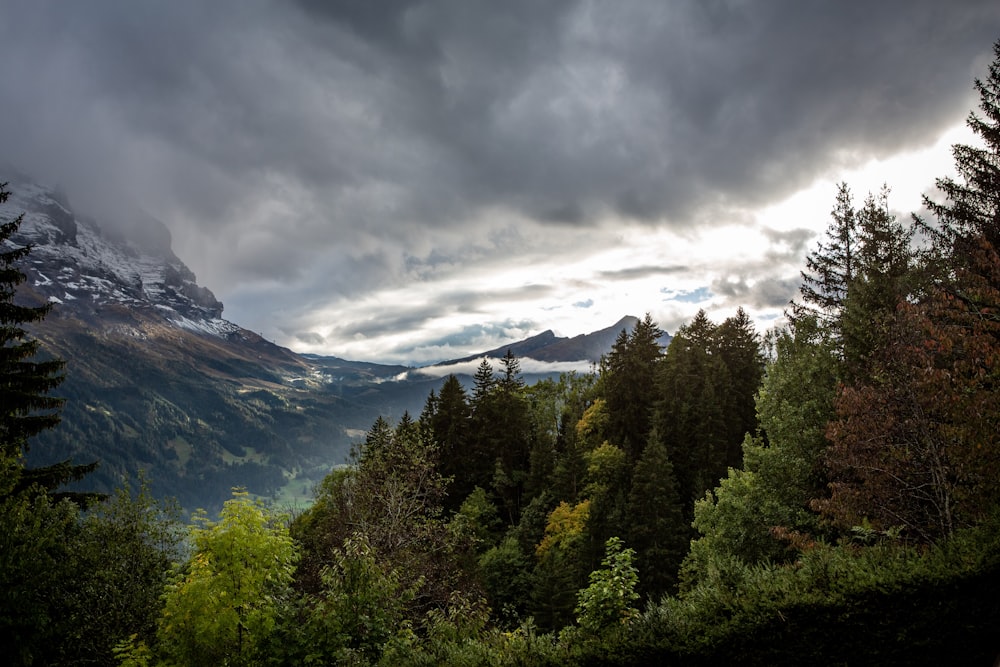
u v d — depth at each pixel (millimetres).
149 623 16781
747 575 11188
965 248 22891
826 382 24922
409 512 27938
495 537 59312
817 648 9625
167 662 13055
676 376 62062
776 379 27391
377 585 14789
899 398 14336
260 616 13070
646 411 65125
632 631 10562
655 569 42562
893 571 10055
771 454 24109
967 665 9172
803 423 23938
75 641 15836
